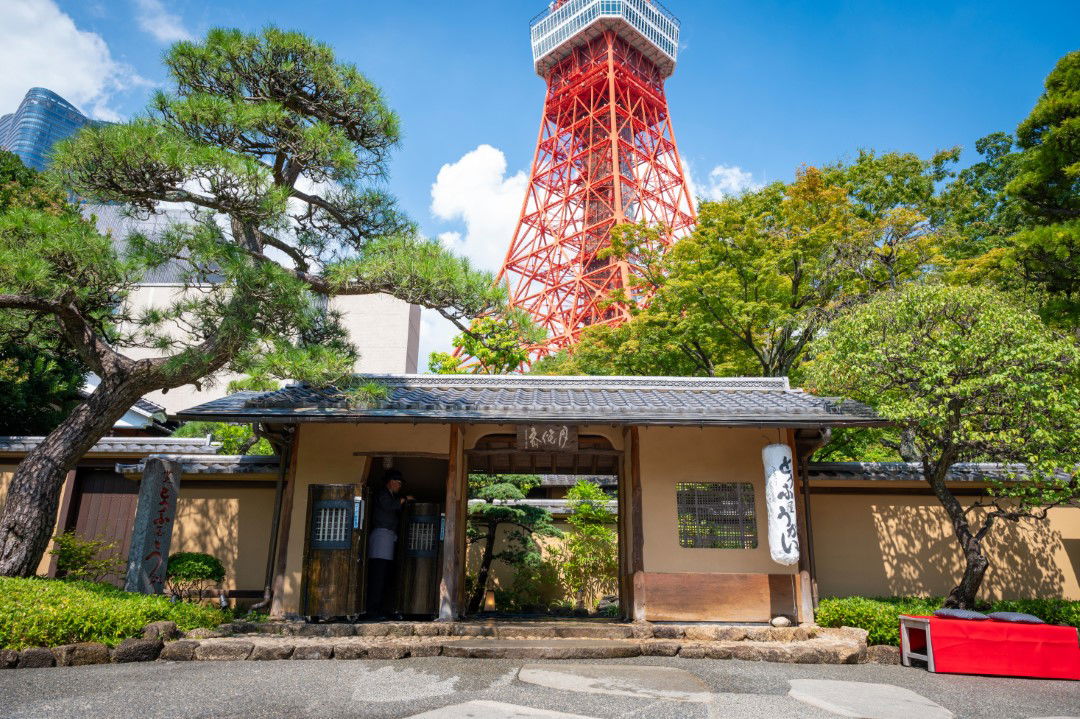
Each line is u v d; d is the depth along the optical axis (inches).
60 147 245.4
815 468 338.6
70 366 527.8
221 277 258.2
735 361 631.2
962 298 275.0
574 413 282.7
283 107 296.2
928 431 284.0
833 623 275.1
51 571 348.8
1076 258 450.6
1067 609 274.4
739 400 320.2
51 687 162.1
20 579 229.5
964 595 274.2
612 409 290.7
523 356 551.8
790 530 278.1
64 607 206.2
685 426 297.9
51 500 262.2
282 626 246.8
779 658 220.1
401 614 291.1
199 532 344.8
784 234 605.6
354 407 276.4
